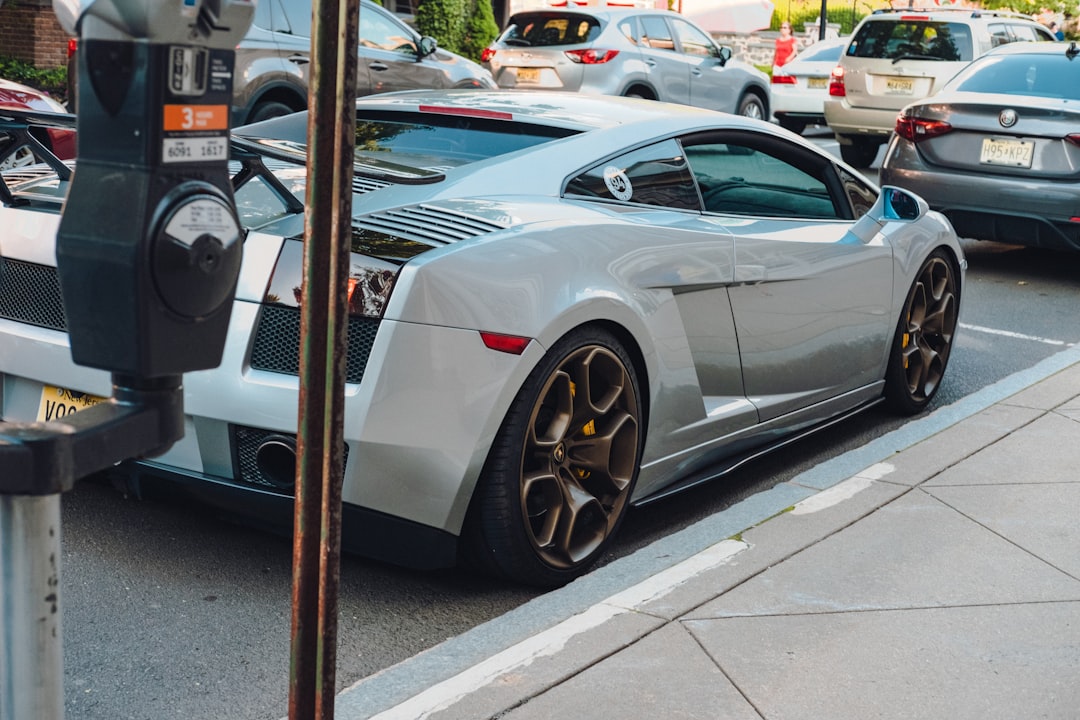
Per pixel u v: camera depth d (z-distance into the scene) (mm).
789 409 4539
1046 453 4566
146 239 1378
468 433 3170
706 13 26781
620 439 3695
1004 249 10117
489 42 20688
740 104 15938
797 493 4117
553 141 4008
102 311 1417
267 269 3170
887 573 3465
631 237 3721
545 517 3502
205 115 1427
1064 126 8148
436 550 3260
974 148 8492
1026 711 2754
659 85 14578
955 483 4215
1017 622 3189
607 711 2686
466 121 4195
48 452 1372
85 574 3514
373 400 3074
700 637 3037
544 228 3488
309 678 1906
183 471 3283
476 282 3197
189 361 1476
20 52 16031
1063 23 30391
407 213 3428
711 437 4137
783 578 3404
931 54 14008
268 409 3119
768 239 4293
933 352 5516
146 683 2967
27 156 7516
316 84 1728
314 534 1861
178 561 3643
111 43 1360
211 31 1397
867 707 2746
